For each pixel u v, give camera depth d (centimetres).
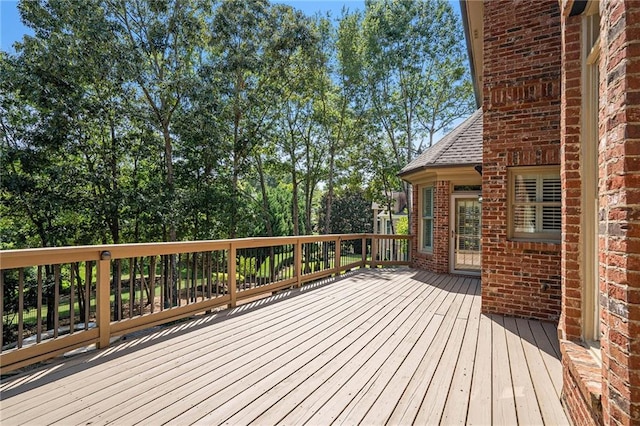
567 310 256
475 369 312
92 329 350
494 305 497
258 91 1411
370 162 1753
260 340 385
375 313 499
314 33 1427
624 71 146
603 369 171
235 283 534
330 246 830
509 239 496
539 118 475
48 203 1017
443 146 912
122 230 1237
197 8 1271
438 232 863
